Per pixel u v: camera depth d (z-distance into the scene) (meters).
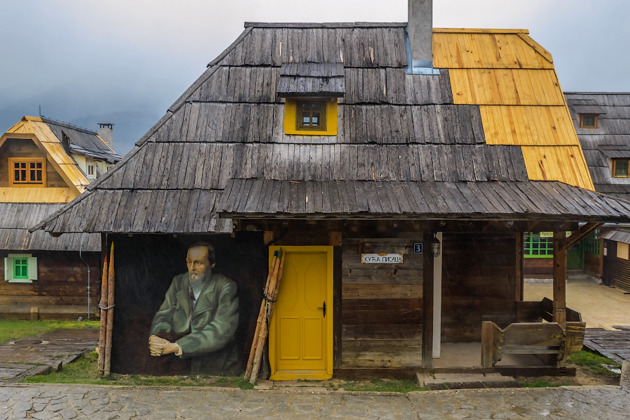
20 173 15.51
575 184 8.45
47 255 14.66
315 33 10.54
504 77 9.88
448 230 8.18
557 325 8.19
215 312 8.32
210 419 6.62
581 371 8.72
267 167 8.55
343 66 9.88
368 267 8.37
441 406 7.03
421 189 8.06
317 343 8.52
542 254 19.50
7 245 14.24
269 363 8.35
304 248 8.30
